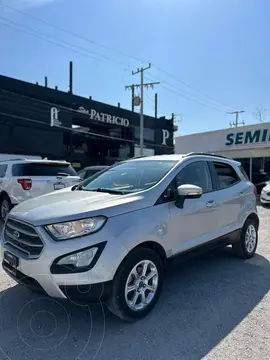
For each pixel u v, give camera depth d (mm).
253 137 18328
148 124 34156
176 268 4738
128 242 2994
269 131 17562
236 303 3545
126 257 3000
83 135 30422
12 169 7570
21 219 3127
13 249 3184
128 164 4621
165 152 36156
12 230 3322
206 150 21016
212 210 4281
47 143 23984
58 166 8117
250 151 18609
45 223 2898
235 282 4180
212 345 2717
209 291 3871
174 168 3982
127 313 3006
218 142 20281
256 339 2816
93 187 4172
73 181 7906
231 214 4750
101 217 2961
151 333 2898
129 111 31594
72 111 25984
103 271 2811
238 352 2617
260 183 18141
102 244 2846
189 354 2588
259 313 3314
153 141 34781
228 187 4840
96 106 28234
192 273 4520
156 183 3684
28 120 22750
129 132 32031
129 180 3994
